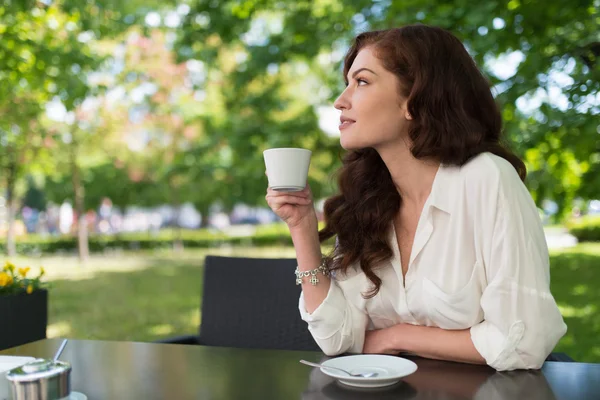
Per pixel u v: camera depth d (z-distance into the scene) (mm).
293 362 1405
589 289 8195
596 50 4285
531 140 4230
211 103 13375
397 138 1568
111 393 1190
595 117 4082
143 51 12789
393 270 1622
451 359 1453
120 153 14992
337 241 1701
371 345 1594
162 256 16797
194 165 12766
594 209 5141
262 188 14859
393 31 1571
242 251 18047
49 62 6543
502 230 1402
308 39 7258
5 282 2725
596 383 1215
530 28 4457
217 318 2135
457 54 1549
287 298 2088
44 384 1004
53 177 18047
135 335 5586
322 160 9406
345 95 1579
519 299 1357
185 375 1308
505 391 1174
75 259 15945
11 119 8711
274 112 9656
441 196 1517
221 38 7172
